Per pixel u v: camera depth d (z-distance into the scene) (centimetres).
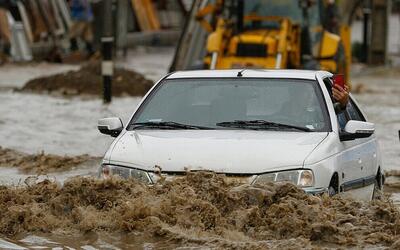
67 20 9919
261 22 5841
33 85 6328
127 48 11331
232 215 2128
